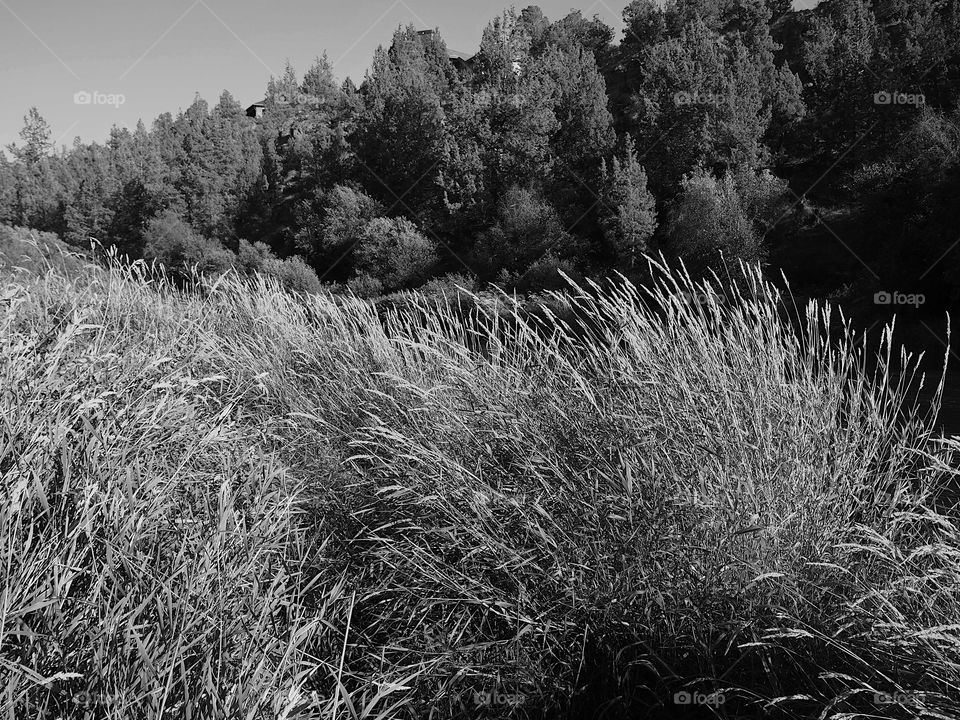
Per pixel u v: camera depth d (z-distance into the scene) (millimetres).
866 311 21391
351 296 4824
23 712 1361
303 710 1695
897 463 2738
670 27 71750
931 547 2100
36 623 1546
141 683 1437
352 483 3174
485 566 2646
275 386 4211
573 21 92250
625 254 37469
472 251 45031
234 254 55750
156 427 2445
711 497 2508
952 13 47250
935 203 23234
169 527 2080
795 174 45688
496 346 3725
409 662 2436
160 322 4703
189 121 90875
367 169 60094
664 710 2252
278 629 1925
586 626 2322
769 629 2100
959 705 1794
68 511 1841
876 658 2002
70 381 2512
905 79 42500
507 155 49250
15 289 3295
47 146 102688
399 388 3750
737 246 31969
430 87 59156
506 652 2373
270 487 2730
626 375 3006
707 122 43969
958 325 18391
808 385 2928
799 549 2428
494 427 3145
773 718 2057
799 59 64750
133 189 69625
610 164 46719
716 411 2795
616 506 2516
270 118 102375
